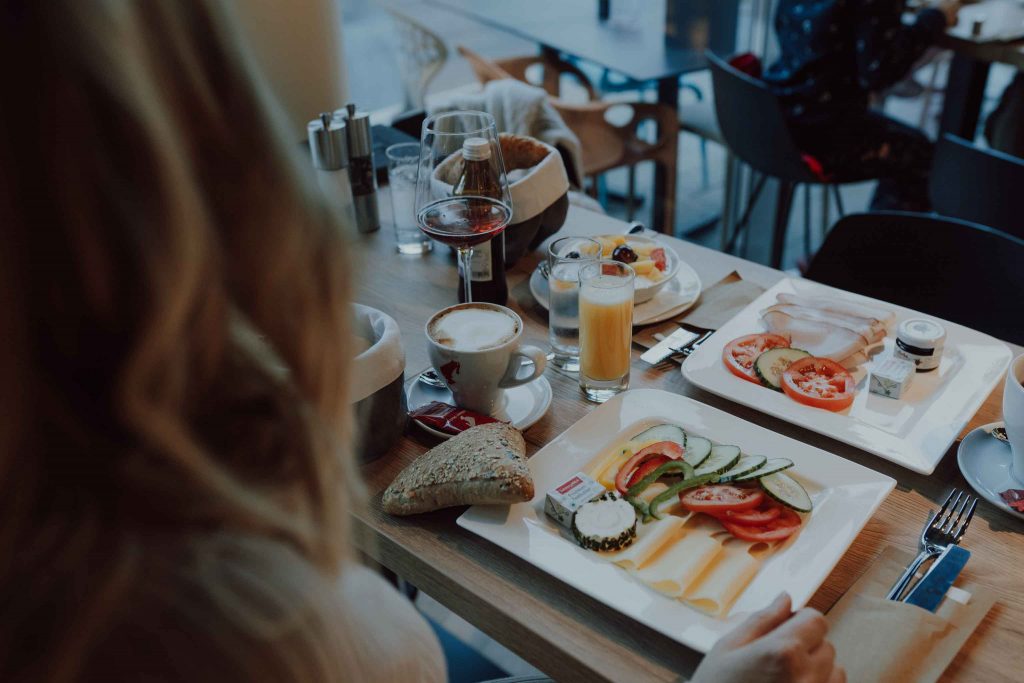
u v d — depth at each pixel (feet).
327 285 1.29
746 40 13.41
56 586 1.10
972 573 2.64
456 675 3.68
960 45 8.57
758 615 2.21
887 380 3.36
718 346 3.73
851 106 9.07
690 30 10.84
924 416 3.27
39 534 1.10
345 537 1.38
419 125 7.15
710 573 2.56
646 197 12.36
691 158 13.70
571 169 7.09
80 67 0.95
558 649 2.46
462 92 8.16
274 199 1.19
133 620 1.13
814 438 3.30
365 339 3.34
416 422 3.33
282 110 1.24
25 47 0.95
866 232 4.76
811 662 2.01
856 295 4.09
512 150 4.67
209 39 1.13
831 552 2.64
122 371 1.04
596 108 9.10
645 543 2.65
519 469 2.82
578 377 3.71
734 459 2.96
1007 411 2.88
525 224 4.33
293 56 6.35
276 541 1.26
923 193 9.12
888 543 2.80
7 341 0.99
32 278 1.01
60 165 0.97
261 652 1.18
